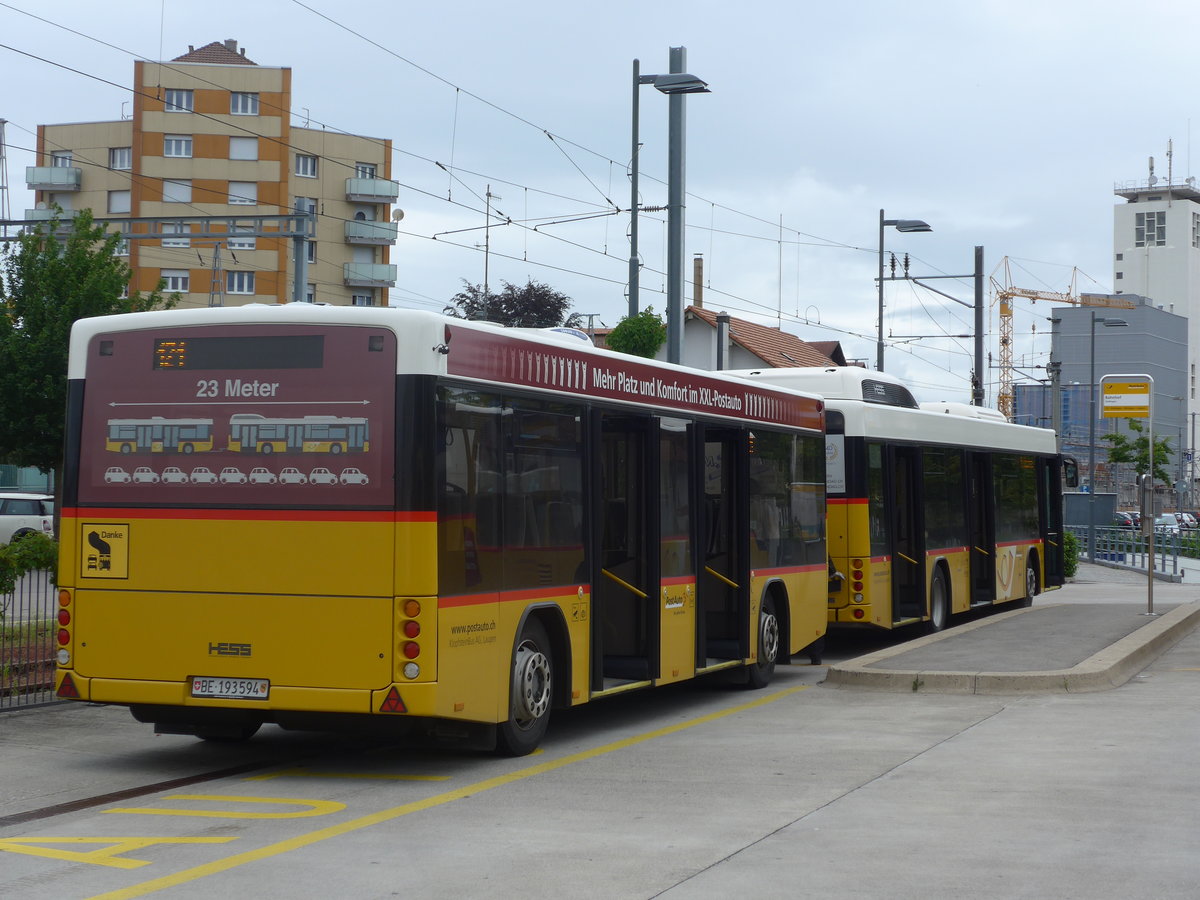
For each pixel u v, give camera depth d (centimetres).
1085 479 7819
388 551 931
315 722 963
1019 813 836
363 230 8356
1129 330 15850
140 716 1008
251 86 7862
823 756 1049
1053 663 1467
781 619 1541
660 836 783
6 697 1341
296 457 955
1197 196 19475
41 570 1358
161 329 995
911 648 1628
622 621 1237
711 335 6525
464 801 891
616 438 1232
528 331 1112
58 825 827
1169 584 3672
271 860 731
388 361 944
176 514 980
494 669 1009
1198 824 804
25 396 3200
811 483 1639
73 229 3356
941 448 2062
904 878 685
